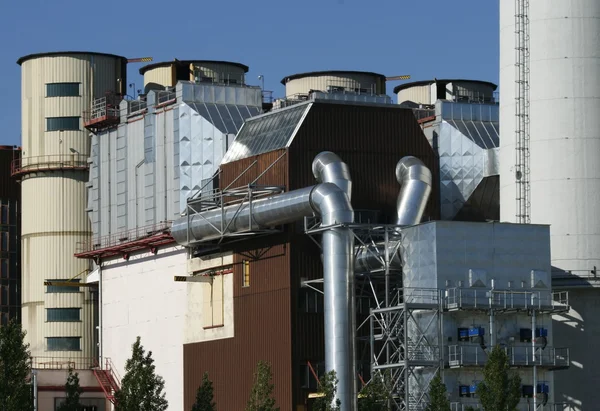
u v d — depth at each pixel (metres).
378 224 121.75
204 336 137.88
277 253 127.38
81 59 182.62
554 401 122.75
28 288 184.00
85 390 156.88
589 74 127.00
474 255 116.56
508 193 129.62
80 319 180.75
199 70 157.38
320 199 119.75
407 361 113.25
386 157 131.62
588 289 125.38
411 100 179.62
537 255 118.50
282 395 125.00
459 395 114.56
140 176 154.00
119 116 158.88
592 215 125.81
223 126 145.50
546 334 117.62
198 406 115.38
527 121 128.12
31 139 184.25
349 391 117.12
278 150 128.50
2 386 106.94
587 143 126.31
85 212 182.12
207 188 141.12
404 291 117.00
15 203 195.12
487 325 116.25
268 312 127.88
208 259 137.88
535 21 128.50
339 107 130.25
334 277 118.56
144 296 150.38
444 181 142.38
